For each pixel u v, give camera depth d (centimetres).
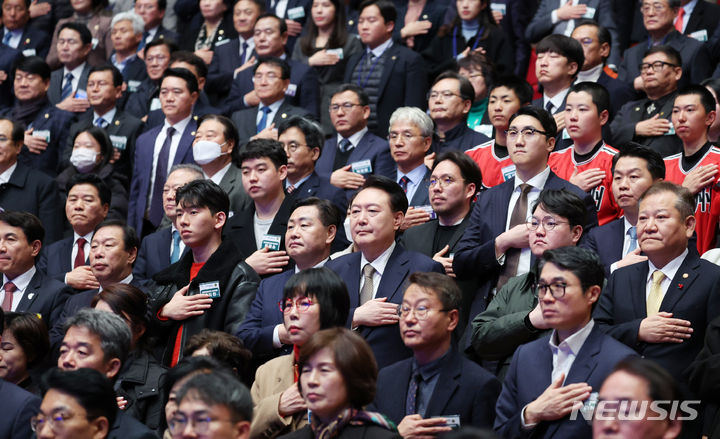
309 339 1160
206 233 1773
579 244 1725
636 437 953
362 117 2373
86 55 3234
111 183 2547
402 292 1579
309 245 1719
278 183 1994
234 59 3100
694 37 2667
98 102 2814
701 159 1995
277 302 1655
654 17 2617
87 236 2205
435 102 2334
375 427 1131
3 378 1558
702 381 1303
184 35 3369
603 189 1955
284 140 2156
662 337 1388
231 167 2280
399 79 2750
